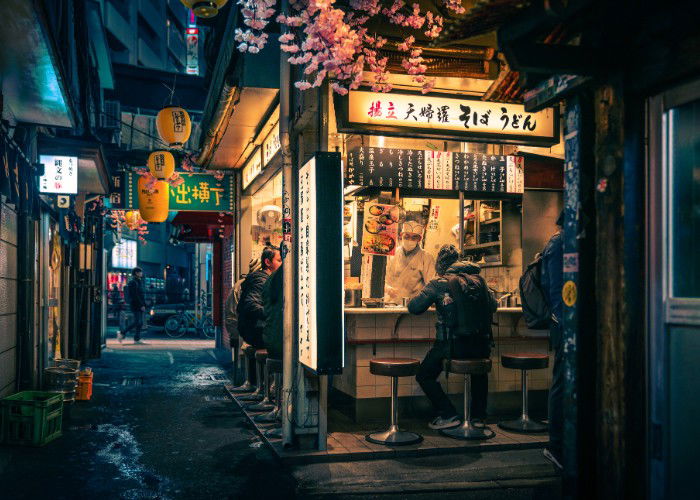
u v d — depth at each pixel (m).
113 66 18.14
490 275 9.72
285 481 5.12
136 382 10.56
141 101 18.69
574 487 3.18
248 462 5.70
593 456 3.19
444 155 7.58
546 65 2.93
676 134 2.86
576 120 3.27
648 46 2.85
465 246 9.90
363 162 7.26
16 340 7.65
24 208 7.28
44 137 8.54
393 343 7.19
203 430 7.00
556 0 2.54
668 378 2.86
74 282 12.73
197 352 15.64
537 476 5.23
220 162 10.45
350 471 5.38
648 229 2.94
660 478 2.88
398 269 9.17
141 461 5.73
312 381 5.90
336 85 5.71
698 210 2.77
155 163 10.12
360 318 7.08
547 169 8.32
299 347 5.89
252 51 6.07
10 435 6.27
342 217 5.36
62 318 11.52
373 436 6.23
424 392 6.77
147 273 40.00
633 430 2.94
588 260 3.21
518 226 9.02
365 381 7.11
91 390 8.99
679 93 2.79
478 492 4.83
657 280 2.90
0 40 5.63
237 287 9.62
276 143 7.63
